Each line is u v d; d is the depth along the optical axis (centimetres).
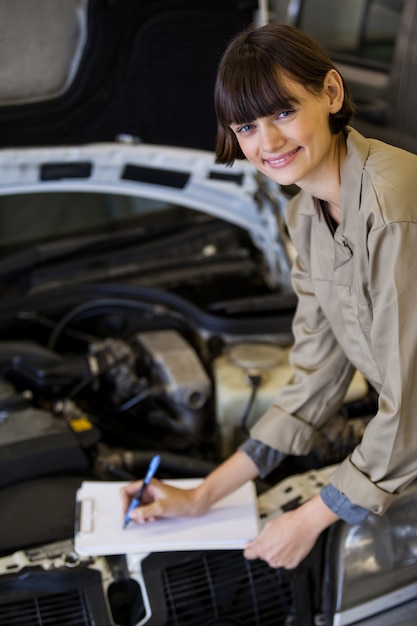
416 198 116
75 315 219
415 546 153
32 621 142
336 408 154
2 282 234
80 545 145
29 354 199
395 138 357
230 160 126
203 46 199
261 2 198
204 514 154
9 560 144
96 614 143
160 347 204
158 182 222
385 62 373
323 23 385
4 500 158
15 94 195
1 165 204
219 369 201
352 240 123
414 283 116
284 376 198
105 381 202
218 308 221
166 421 192
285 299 224
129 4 186
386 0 368
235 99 111
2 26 182
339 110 118
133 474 175
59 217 261
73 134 203
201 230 253
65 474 167
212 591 150
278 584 154
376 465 129
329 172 123
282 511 157
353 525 150
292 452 152
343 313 134
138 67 197
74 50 191
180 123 210
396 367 119
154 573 146
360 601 154
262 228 239
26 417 177
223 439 196
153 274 239
